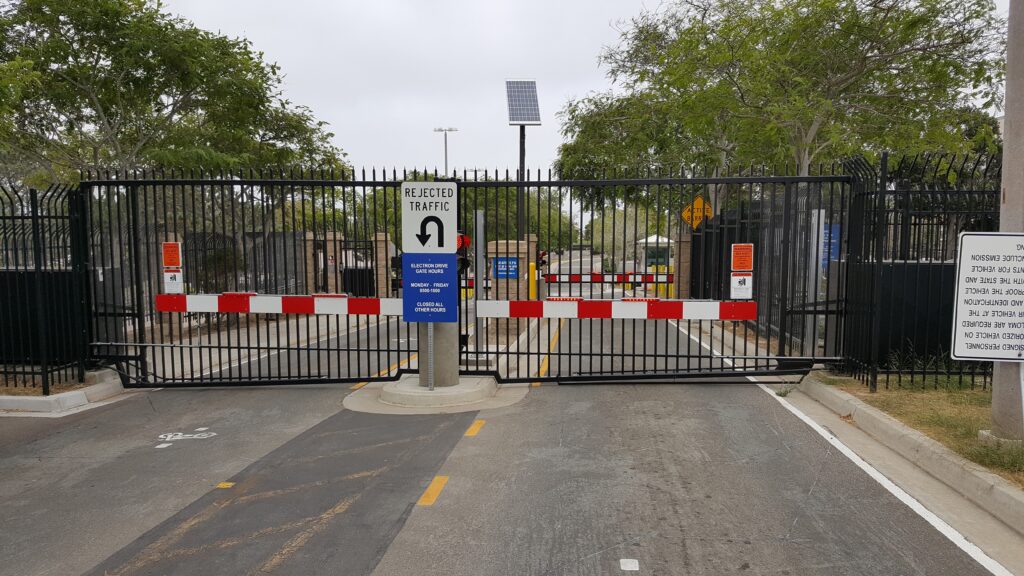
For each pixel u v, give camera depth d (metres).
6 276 9.80
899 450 6.34
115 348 9.83
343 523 4.88
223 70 15.91
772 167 15.47
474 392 8.64
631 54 21.00
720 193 20.91
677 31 19.23
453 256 8.38
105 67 14.91
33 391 8.88
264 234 9.43
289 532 4.75
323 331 16.95
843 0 12.95
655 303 9.31
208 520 4.99
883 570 4.07
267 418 8.02
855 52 13.84
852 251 8.98
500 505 5.17
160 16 15.04
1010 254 5.60
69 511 5.21
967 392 8.10
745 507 5.07
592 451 6.50
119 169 15.12
